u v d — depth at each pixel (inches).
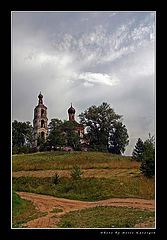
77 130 3203.7
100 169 1349.7
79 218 528.1
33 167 1466.5
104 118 3038.9
